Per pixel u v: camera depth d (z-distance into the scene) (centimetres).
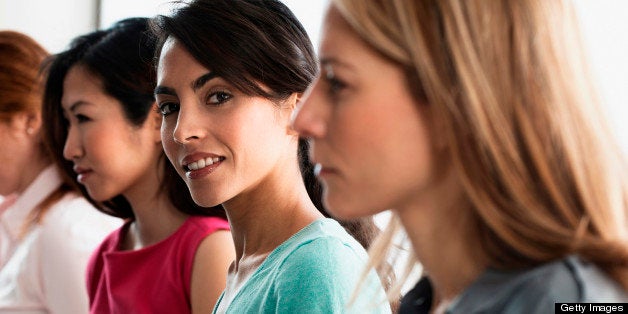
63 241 200
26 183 210
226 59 128
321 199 141
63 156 186
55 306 200
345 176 80
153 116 171
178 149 134
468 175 76
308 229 126
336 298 118
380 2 79
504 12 76
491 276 77
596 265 75
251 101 129
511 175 75
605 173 76
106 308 176
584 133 76
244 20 130
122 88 171
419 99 78
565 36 77
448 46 76
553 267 73
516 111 75
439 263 82
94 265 185
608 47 159
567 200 76
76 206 205
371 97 79
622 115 155
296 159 132
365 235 150
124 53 172
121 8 324
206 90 129
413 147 78
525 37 76
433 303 90
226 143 129
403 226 84
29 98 208
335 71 80
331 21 81
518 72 76
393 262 103
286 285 120
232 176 129
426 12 77
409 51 77
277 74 130
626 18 160
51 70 183
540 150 75
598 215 75
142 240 175
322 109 81
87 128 174
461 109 76
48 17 334
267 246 131
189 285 161
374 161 79
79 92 174
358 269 122
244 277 132
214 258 160
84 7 337
